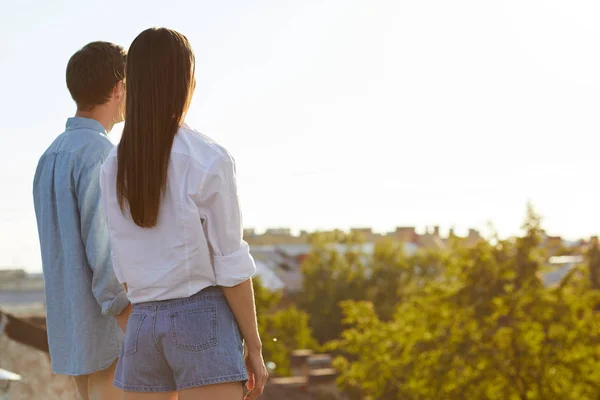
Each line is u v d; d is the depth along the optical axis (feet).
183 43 7.39
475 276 76.43
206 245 7.14
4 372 22.81
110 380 9.43
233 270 7.09
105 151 9.30
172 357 7.14
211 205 7.13
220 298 7.25
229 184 7.16
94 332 9.15
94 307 9.17
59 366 9.27
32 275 80.12
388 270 181.27
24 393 27.73
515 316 74.02
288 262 225.97
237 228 7.17
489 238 77.30
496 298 73.56
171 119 7.23
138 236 7.26
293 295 184.44
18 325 29.12
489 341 72.90
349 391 80.64
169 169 7.14
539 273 76.23
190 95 7.43
